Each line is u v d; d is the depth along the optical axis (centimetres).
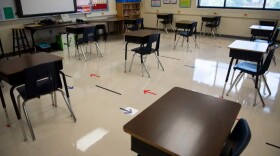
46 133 230
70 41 602
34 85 207
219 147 106
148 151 121
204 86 351
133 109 279
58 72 230
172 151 103
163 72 413
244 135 110
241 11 704
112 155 199
